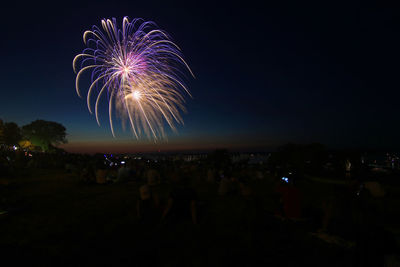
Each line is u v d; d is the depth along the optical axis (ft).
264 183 45.73
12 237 17.44
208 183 46.73
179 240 16.96
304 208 24.13
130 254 14.70
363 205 12.69
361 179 15.15
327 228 17.67
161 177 47.55
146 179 49.37
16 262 13.64
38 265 13.32
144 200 22.41
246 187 31.83
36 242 16.53
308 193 33.73
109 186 42.09
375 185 30.63
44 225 20.20
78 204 27.89
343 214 16.25
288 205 21.27
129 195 33.55
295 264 13.51
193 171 59.16
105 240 16.93
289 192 21.45
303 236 17.34
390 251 11.00
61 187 40.16
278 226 19.49
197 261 13.85
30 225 20.17
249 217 21.86
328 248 15.31
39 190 36.86
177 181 21.98
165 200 27.96
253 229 18.92
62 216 22.89
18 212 23.99
